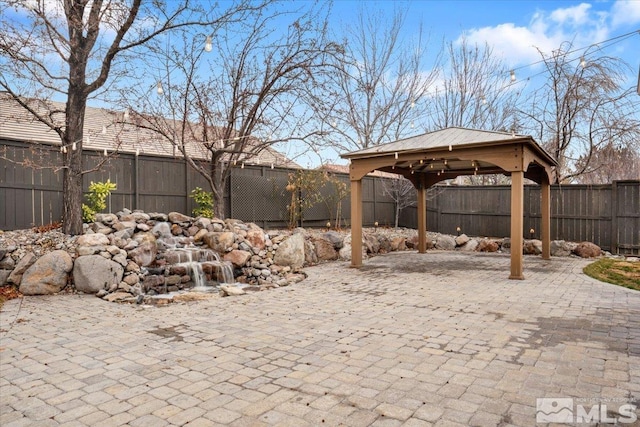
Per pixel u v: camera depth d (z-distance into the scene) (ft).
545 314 17.40
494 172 38.22
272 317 17.38
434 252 41.55
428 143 29.53
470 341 13.84
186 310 18.74
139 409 9.18
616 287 23.27
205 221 31.40
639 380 10.51
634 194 36.42
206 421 8.62
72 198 25.72
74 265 22.27
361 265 31.89
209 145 33.19
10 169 26.50
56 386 10.44
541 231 37.55
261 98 33.06
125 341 14.16
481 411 8.94
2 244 23.06
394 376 10.93
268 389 10.19
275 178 39.58
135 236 26.30
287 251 30.19
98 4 25.58
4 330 15.47
